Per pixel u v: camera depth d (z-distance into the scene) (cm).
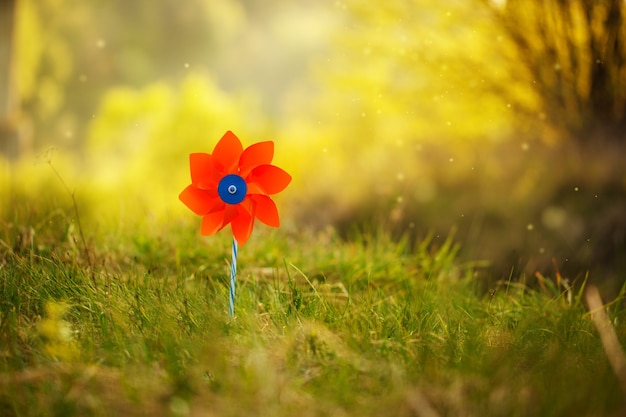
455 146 891
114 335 240
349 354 227
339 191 886
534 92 698
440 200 780
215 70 3844
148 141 1389
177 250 381
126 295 280
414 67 779
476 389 200
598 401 194
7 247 324
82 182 938
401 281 377
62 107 3312
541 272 515
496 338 261
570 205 670
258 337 245
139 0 3603
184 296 285
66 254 341
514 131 812
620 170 679
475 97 757
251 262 383
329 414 192
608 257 569
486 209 719
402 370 218
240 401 195
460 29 740
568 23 645
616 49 632
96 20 3484
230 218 270
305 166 1048
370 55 834
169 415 190
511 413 189
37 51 2789
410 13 759
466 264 442
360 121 1066
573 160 704
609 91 659
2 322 238
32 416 189
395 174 890
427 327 269
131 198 974
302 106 1334
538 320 282
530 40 666
